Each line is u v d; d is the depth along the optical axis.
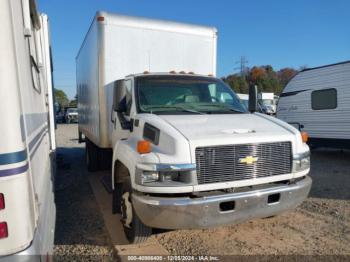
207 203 3.55
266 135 3.96
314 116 11.91
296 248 4.20
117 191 4.79
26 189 2.02
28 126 2.27
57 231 4.93
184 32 6.63
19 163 1.97
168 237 4.56
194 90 5.29
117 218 5.32
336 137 11.12
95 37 6.12
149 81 5.15
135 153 3.91
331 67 11.16
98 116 6.14
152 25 6.31
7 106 1.92
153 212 3.54
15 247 1.99
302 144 4.27
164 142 3.78
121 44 6.05
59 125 34.16
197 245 4.31
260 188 3.90
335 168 9.60
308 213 5.50
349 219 5.21
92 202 6.34
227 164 3.71
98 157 8.48
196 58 6.81
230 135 3.80
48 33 5.90
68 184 7.74
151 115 4.42
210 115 4.61
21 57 2.19
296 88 12.62
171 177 3.58
